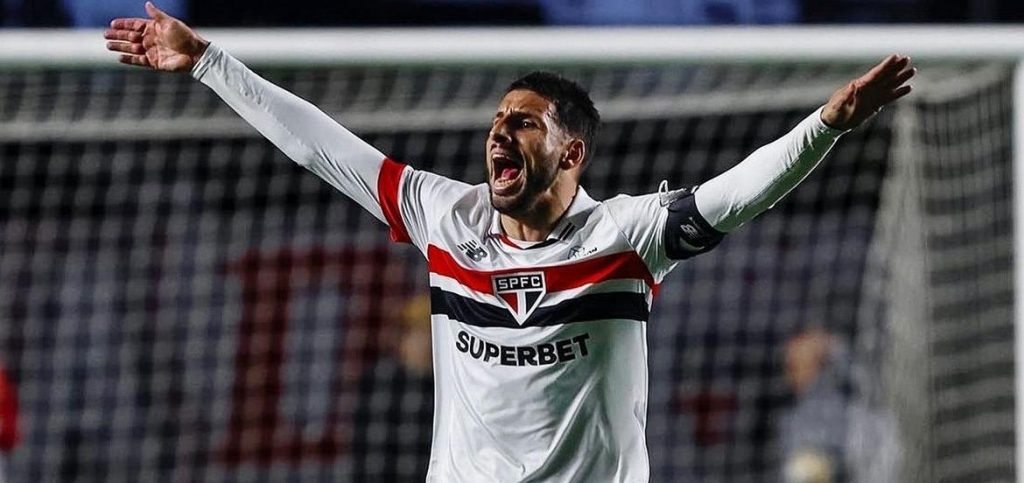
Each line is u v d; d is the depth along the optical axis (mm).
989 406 30281
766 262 34562
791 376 32406
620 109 29891
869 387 31453
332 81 29641
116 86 29562
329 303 32969
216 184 33594
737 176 15789
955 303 30203
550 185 16234
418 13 30953
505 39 25469
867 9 31234
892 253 30625
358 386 32812
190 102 30578
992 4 31328
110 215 33781
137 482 33312
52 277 33875
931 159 29781
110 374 33562
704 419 34125
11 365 33750
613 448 16203
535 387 16094
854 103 15195
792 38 25547
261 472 32875
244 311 33219
